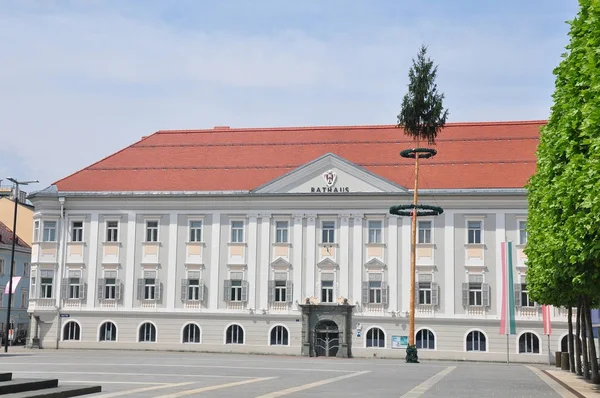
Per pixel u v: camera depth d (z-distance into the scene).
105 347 71.50
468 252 68.19
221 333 70.19
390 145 74.62
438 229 68.88
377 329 68.50
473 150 72.69
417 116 59.88
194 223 72.12
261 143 77.19
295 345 69.00
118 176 74.50
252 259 70.69
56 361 44.09
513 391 28.80
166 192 71.94
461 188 68.62
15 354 56.22
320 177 70.38
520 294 67.19
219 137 78.81
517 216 67.81
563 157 29.56
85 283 72.44
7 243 92.69
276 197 70.62
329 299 69.50
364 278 69.19
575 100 24.92
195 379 30.64
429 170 70.94
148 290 71.94
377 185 69.38
